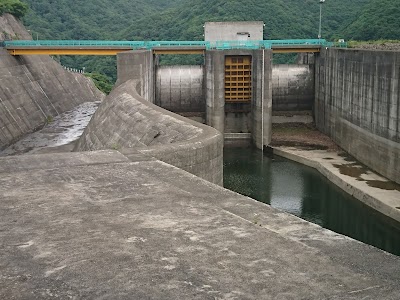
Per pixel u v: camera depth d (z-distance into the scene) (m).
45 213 7.27
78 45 45.06
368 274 5.07
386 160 31.16
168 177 9.26
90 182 8.94
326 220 26.38
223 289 4.84
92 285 5.01
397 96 29.36
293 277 5.05
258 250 5.73
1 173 9.61
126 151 11.61
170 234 6.29
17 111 43.00
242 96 44.50
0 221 6.94
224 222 6.71
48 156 10.95
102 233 6.39
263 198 29.64
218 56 41.84
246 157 39.81
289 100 46.75
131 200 7.84
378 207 26.86
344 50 38.19
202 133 15.36
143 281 5.04
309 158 36.94
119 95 29.58
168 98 45.16
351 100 36.91
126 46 44.03
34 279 5.18
